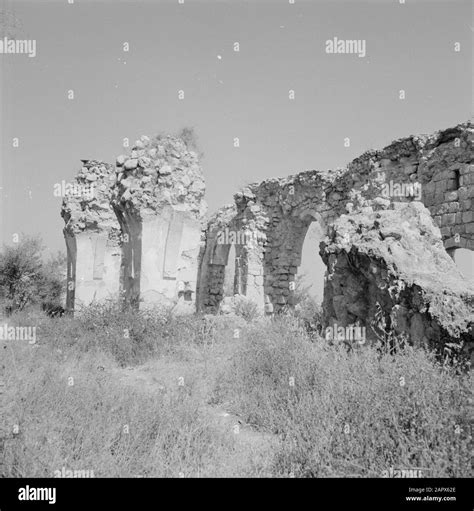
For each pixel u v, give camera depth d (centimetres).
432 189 1338
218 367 808
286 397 600
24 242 2348
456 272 781
